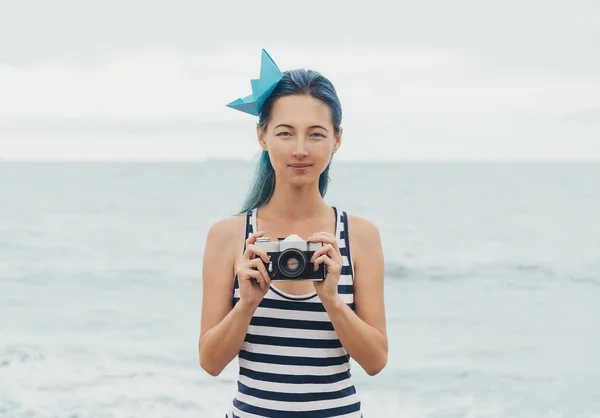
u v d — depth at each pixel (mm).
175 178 60719
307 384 2838
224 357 2881
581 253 22562
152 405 9406
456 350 12312
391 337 13203
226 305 3025
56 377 10570
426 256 22172
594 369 11312
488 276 19312
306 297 2857
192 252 23000
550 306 15875
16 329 13617
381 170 74875
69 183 53969
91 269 20016
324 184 3221
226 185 53594
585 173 67875
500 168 79562
